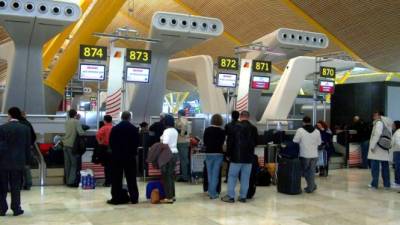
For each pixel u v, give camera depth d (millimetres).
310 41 12883
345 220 6328
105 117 8766
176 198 7816
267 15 21031
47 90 15602
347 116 15945
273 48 13016
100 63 10719
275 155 10438
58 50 18500
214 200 7668
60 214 6406
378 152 9211
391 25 17125
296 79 14883
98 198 7660
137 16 27750
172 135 7449
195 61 15930
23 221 5945
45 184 9055
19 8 9719
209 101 15438
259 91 14219
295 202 7613
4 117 9852
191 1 23516
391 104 14867
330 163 13000
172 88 34281
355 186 9500
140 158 9992
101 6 14648
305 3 18250
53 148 9914
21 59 11086
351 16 17734
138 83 12047
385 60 21000
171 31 11117
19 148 6141
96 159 8805
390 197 8188
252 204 7383
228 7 22391
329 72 13234
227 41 26203
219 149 7766
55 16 9961
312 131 8602
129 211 6688
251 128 7523
